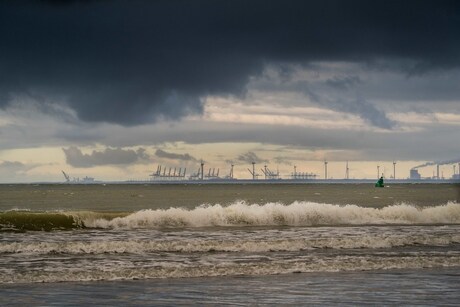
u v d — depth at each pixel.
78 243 59.97
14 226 76.00
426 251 61.81
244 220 86.44
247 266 51.56
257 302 38.72
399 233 75.25
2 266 51.16
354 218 91.12
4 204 193.25
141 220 82.19
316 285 44.56
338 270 51.28
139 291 42.16
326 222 89.81
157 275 48.03
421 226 85.00
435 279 47.22
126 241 63.72
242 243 61.56
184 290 42.53
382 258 56.06
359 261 54.31
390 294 41.34
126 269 49.91
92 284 44.59
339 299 39.66
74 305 37.53
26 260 54.16
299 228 80.88
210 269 50.38
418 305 38.09
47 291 41.91
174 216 83.88
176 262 53.88
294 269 51.12
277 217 87.94
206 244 61.38
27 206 179.50
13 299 39.19
